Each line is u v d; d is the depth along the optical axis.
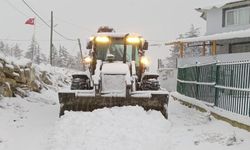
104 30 13.47
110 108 9.87
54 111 12.22
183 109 13.71
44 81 19.70
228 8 28.25
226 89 11.51
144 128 8.62
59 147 7.82
